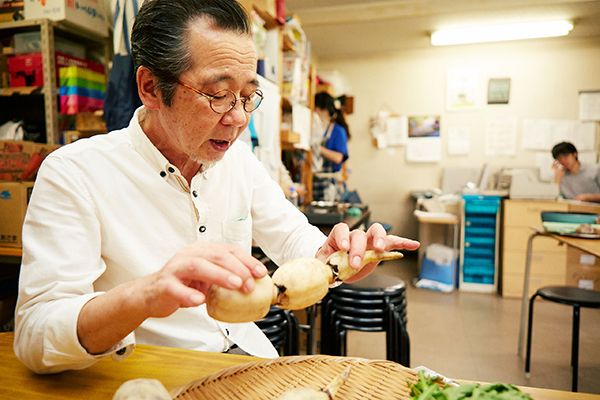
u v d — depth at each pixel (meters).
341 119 4.61
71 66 2.62
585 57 5.40
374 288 1.87
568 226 2.48
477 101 5.73
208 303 0.62
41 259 0.82
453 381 0.72
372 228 0.89
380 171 6.12
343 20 4.75
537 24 4.81
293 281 0.68
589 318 3.51
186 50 0.77
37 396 0.70
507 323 3.39
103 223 0.96
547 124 5.56
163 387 0.62
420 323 3.38
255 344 1.19
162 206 1.03
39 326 0.72
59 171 0.92
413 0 4.52
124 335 0.70
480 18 4.70
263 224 1.29
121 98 1.82
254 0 2.33
